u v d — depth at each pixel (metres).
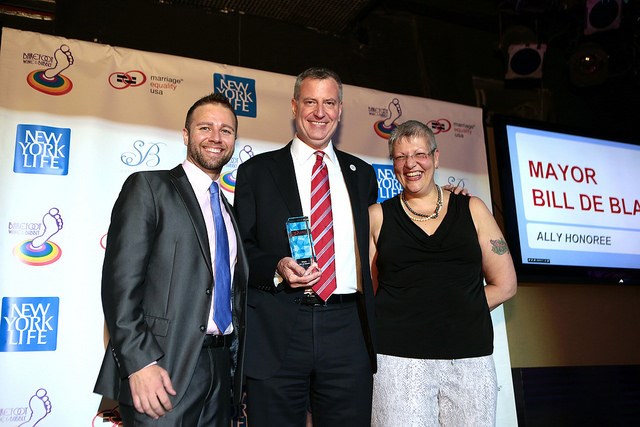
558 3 3.98
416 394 2.08
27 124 2.60
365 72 3.79
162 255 1.88
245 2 3.42
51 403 2.45
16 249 2.50
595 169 4.01
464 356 2.09
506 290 2.31
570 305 3.89
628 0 4.04
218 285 1.95
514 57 4.02
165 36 3.30
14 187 2.54
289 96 3.14
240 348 2.00
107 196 2.68
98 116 2.73
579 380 3.80
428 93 3.95
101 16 3.18
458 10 4.13
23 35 2.67
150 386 1.69
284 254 2.10
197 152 2.05
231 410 2.01
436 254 2.18
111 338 1.75
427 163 2.25
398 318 2.16
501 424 3.21
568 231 3.79
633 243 4.00
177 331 1.81
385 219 2.29
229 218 2.13
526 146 3.80
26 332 2.46
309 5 3.47
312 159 2.27
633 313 4.06
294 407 2.03
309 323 2.04
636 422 3.88
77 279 2.57
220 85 3.00
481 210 2.29
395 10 3.96
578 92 4.39
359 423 2.04
